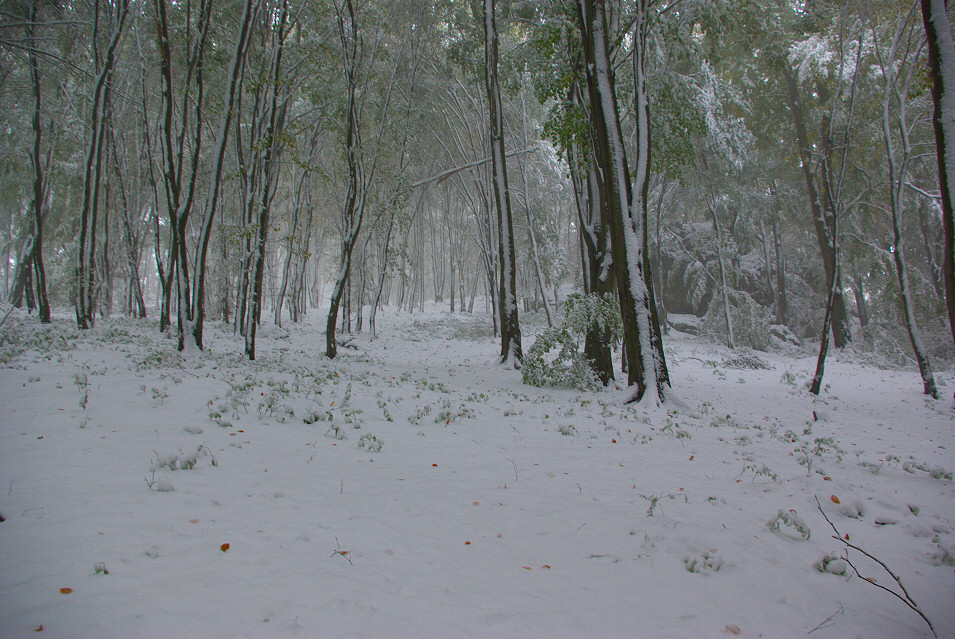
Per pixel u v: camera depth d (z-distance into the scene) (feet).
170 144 46.37
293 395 31.32
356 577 11.01
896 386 62.34
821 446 27.45
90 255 63.82
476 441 25.46
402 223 90.48
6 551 11.13
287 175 106.22
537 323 116.26
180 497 15.14
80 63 66.74
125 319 84.23
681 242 116.47
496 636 9.04
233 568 11.07
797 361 86.17
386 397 34.88
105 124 67.56
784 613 10.71
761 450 26.17
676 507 17.06
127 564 10.96
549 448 24.95
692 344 97.96
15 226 112.57
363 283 101.40
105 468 17.16
